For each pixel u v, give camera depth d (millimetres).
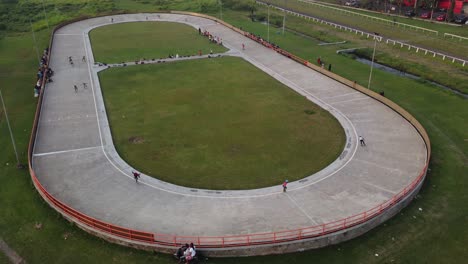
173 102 54219
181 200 34125
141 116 50188
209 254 28516
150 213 32438
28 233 31094
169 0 131250
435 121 48438
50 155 41281
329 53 75812
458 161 40375
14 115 50875
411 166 39000
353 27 94375
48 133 45750
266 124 47844
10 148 43250
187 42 84688
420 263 28125
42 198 35062
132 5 125438
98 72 65875
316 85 59719
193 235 29781
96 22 102938
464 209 33406
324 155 41156
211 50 78250
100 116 50156
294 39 86562
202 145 43219
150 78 63344
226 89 58594
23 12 113125
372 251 29281
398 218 32594
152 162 40062
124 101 54656
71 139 44500
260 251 28688
